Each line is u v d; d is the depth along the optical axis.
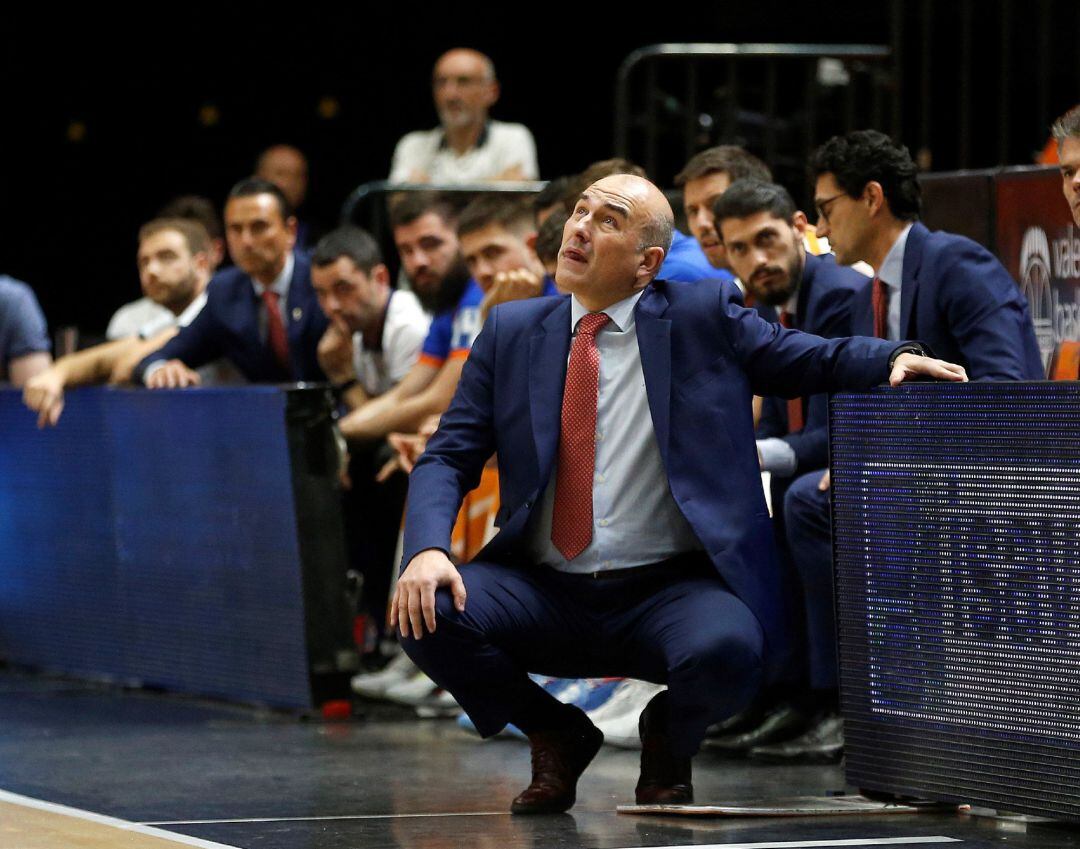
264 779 10.27
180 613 13.91
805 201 16.30
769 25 21.28
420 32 24.05
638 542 9.02
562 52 23.25
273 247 14.61
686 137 17.45
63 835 8.43
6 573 15.69
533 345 9.18
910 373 8.70
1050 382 8.21
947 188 12.20
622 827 8.66
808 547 10.66
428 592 8.59
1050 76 18.00
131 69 24.86
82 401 14.66
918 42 18.59
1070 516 8.17
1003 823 8.70
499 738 11.94
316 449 12.90
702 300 9.09
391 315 14.54
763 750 11.12
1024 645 8.38
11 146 24.92
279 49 24.55
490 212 13.41
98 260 24.92
